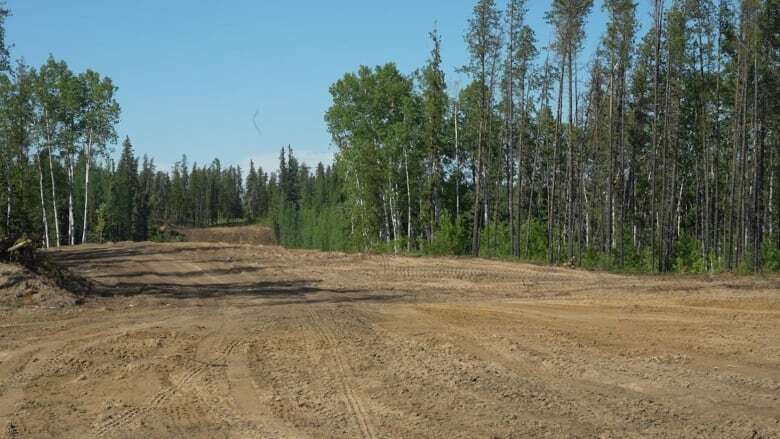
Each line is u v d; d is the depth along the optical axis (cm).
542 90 3950
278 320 1517
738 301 1798
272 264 3216
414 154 5181
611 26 3519
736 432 714
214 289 2328
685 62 3506
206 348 1192
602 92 4100
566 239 4644
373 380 958
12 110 4881
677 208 4506
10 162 4916
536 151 4850
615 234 4366
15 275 1811
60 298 1773
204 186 11994
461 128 5481
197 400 860
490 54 3788
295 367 1043
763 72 3272
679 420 760
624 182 3922
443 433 713
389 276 2741
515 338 1280
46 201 5928
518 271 2919
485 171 5431
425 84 4697
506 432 716
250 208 12725
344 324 1454
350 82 5194
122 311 1692
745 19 3061
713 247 3812
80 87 5209
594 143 4416
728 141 3953
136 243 4653
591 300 1891
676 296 1955
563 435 705
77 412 813
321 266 3134
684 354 1133
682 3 3425
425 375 986
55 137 5147
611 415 780
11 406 842
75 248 4194
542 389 905
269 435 713
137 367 1042
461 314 1608
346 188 5481
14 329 1408
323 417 779
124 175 8350
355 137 5216
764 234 4034
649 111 4175
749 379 958
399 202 5584
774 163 4144
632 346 1205
